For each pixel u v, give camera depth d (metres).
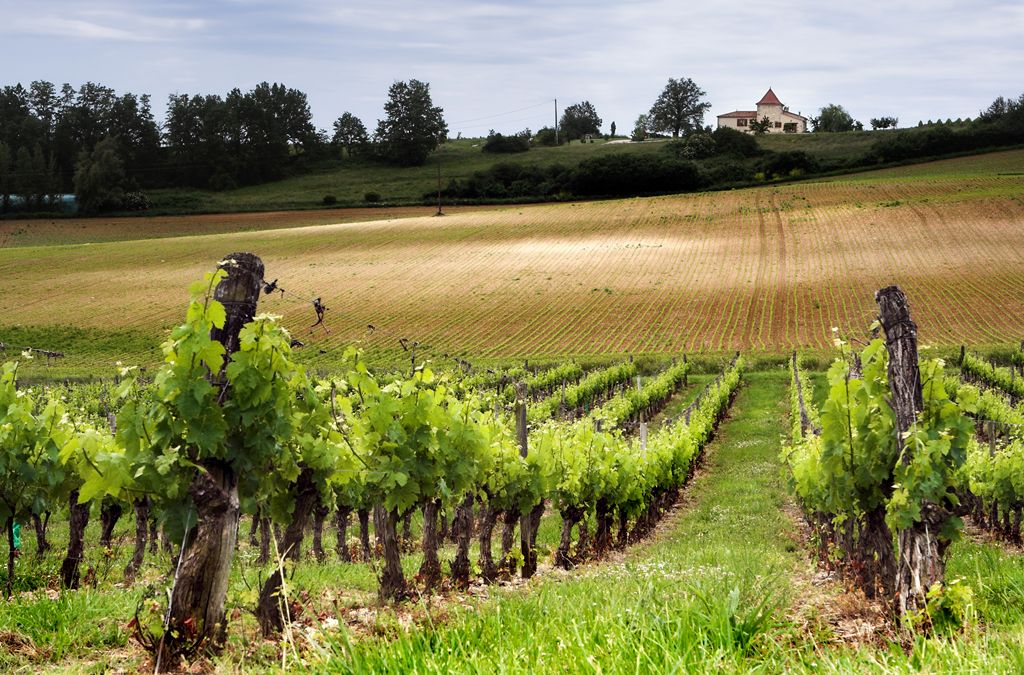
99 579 10.05
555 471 12.67
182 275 79.75
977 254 73.94
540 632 4.12
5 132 165.62
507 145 199.38
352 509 13.76
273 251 93.31
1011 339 52.34
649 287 72.25
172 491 5.98
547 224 101.50
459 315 66.38
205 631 5.64
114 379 44.12
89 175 136.25
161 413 5.90
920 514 6.20
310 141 184.88
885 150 143.62
